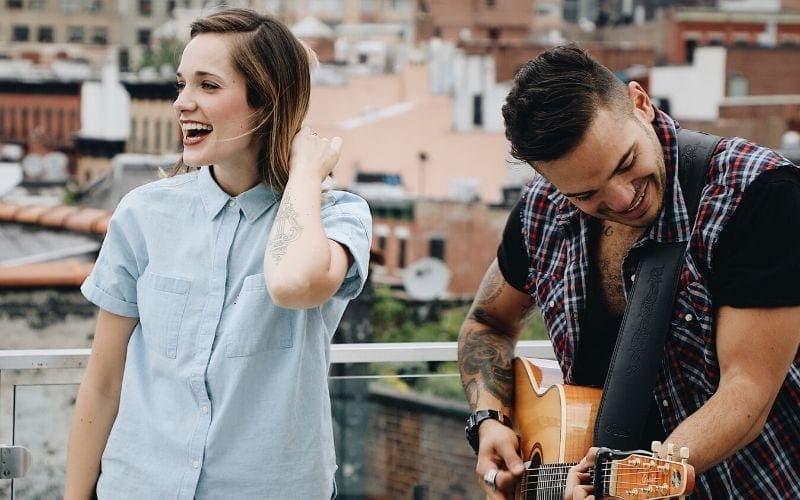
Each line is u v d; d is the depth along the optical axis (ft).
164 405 7.03
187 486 6.90
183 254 7.09
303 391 7.02
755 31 123.85
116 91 120.06
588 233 7.92
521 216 8.46
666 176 7.32
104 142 119.34
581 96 6.79
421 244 115.65
